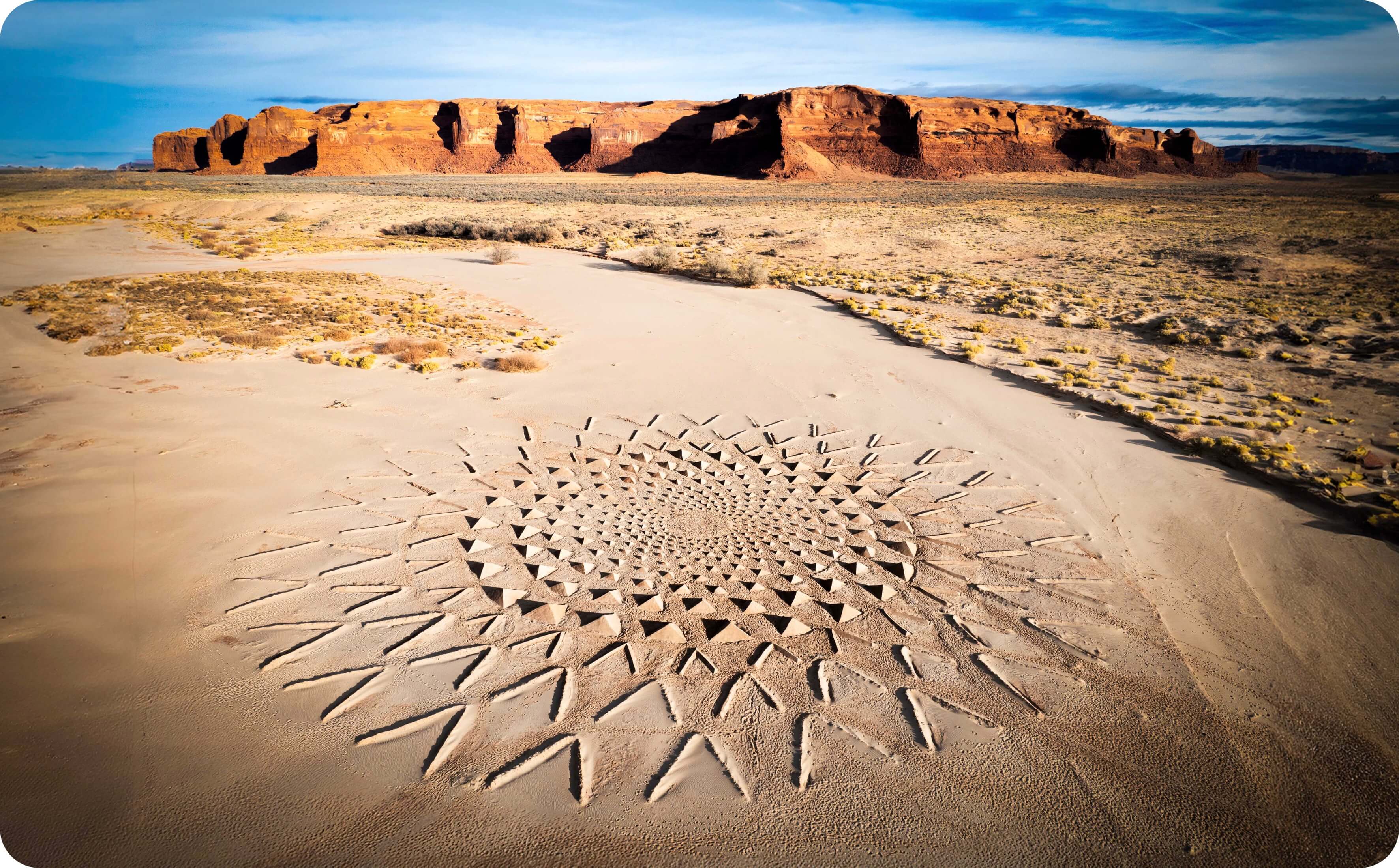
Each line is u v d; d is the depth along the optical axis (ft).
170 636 24.09
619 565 29.58
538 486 36.94
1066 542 32.60
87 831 16.63
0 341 61.36
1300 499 36.47
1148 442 44.47
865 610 27.20
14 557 28.58
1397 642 25.38
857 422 47.98
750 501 36.37
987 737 20.85
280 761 19.06
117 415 45.06
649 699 22.04
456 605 26.55
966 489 38.14
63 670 22.25
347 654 23.59
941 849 17.19
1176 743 20.74
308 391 50.88
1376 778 19.58
